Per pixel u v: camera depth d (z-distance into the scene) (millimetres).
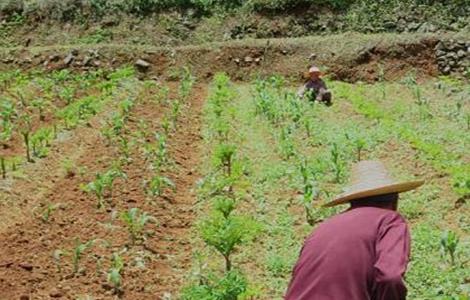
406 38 23422
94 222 9758
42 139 13109
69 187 11258
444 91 20156
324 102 18562
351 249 4289
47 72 24578
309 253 4430
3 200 10273
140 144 14156
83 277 8070
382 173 4828
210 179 11773
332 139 14195
